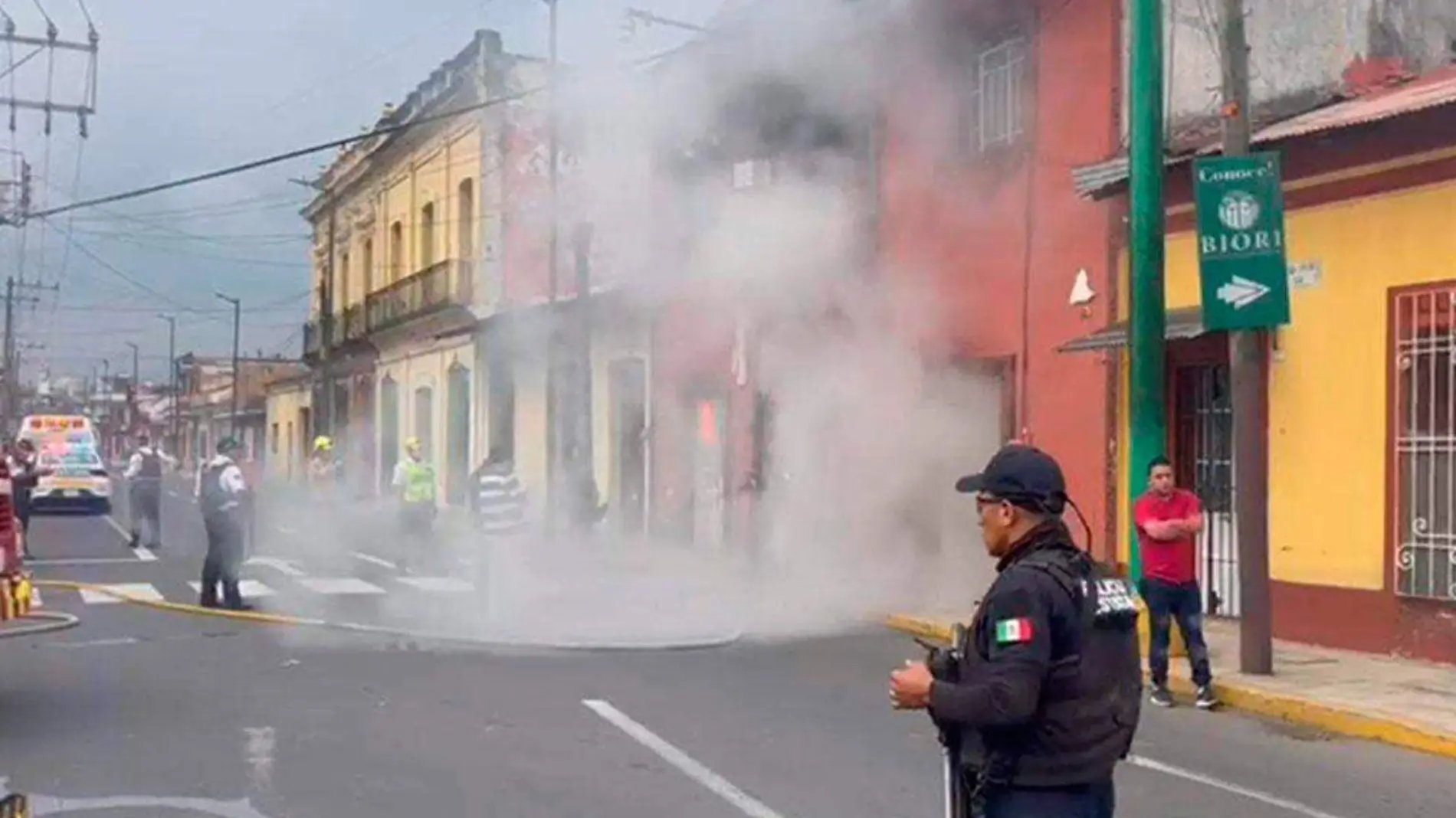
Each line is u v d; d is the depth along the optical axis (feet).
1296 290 37.45
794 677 32.89
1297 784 23.75
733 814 20.66
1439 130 33.50
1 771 22.82
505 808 20.83
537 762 23.79
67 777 22.45
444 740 25.41
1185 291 40.47
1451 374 33.47
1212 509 40.32
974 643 11.27
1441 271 33.68
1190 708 30.60
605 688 31.04
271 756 24.00
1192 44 41.27
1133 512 31.94
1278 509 37.91
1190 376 41.16
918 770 23.50
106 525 91.76
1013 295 46.93
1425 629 33.91
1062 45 44.96
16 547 26.43
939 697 10.96
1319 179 36.81
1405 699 29.43
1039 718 11.02
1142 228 33.73
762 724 27.22
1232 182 31.48
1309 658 34.65
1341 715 28.19
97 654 35.32
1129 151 37.17
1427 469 34.01
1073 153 44.37
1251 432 32.37
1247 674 32.27
